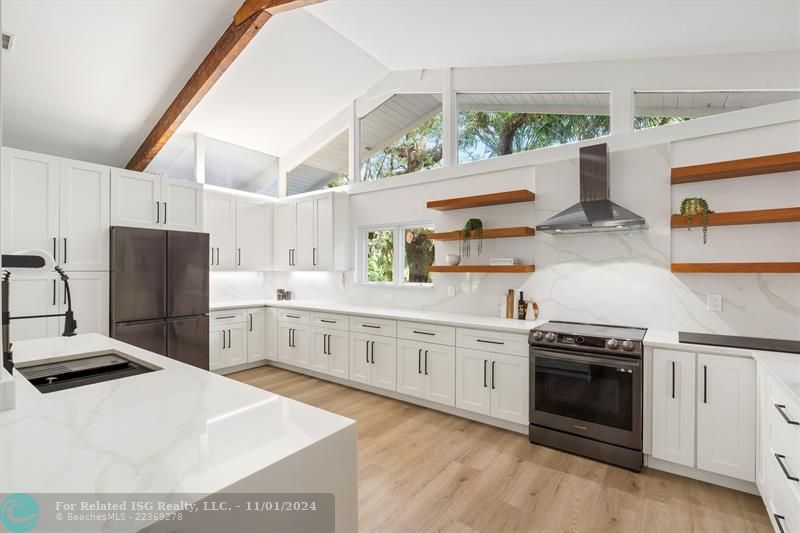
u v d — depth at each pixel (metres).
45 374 1.74
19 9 2.83
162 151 4.86
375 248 5.05
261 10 3.14
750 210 2.70
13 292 3.27
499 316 3.79
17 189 3.30
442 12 3.00
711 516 2.09
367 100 4.94
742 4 2.28
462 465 2.63
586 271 3.34
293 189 5.87
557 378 2.86
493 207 3.88
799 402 1.50
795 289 2.59
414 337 3.72
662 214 3.02
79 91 3.63
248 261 5.40
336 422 1.14
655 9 2.47
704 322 2.86
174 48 3.48
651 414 2.54
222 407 1.26
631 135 3.19
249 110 4.69
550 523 2.05
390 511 2.14
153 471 0.85
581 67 3.52
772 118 2.66
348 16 3.39
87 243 3.68
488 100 4.11
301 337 4.79
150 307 3.98
